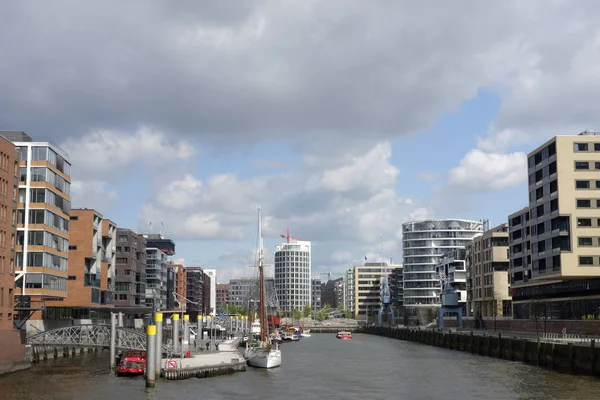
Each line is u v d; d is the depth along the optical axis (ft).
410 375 331.16
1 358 300.81
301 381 305.94
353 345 654.53
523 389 263.49
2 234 313.32
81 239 521.65
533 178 494.18
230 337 633.20
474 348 484.33
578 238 446.60
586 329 435.12
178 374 296.30
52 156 421.18
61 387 265.13
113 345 334.65
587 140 454.40
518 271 599.16
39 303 433.89
